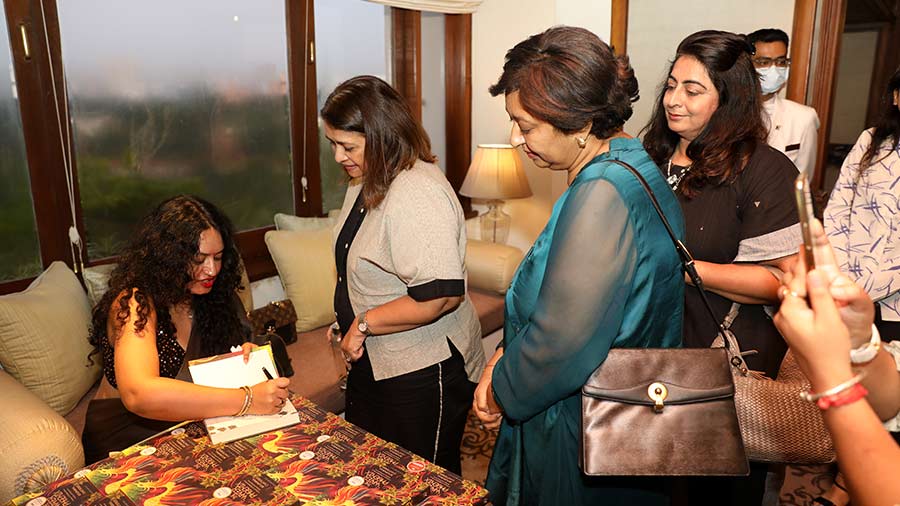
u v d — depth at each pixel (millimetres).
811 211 584
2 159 2004
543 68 969
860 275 1722
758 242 1426
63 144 2123
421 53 3475
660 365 1028
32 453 1408
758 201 1423
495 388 1138
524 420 1120
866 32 4695
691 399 1008
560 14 3357
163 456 1155
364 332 1567
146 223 1455
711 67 1432
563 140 1026
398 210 1490
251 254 2781
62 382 1849
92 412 1447
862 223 1741
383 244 1533
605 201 975
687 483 1124
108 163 2266
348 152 1544
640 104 3314
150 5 2283
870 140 1780
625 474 982
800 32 2799
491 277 3145
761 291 1371
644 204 999
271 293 2773
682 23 3094
